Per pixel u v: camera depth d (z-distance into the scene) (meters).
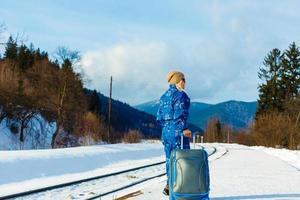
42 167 15.40
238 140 98.00
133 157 24.19
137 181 11.99
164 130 7.92
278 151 36.19
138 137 60.25
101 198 8.87
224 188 9.98
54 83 54.44
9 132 47.91
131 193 9.25
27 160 15.39
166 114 7.82
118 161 21.48
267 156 25.95
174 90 7.86
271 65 89.62
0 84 48.00
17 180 13.30
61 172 15.89
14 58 78.38
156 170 16.52
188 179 6.81
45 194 9.88
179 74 8.05
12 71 53.81
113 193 9.62
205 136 117.88
